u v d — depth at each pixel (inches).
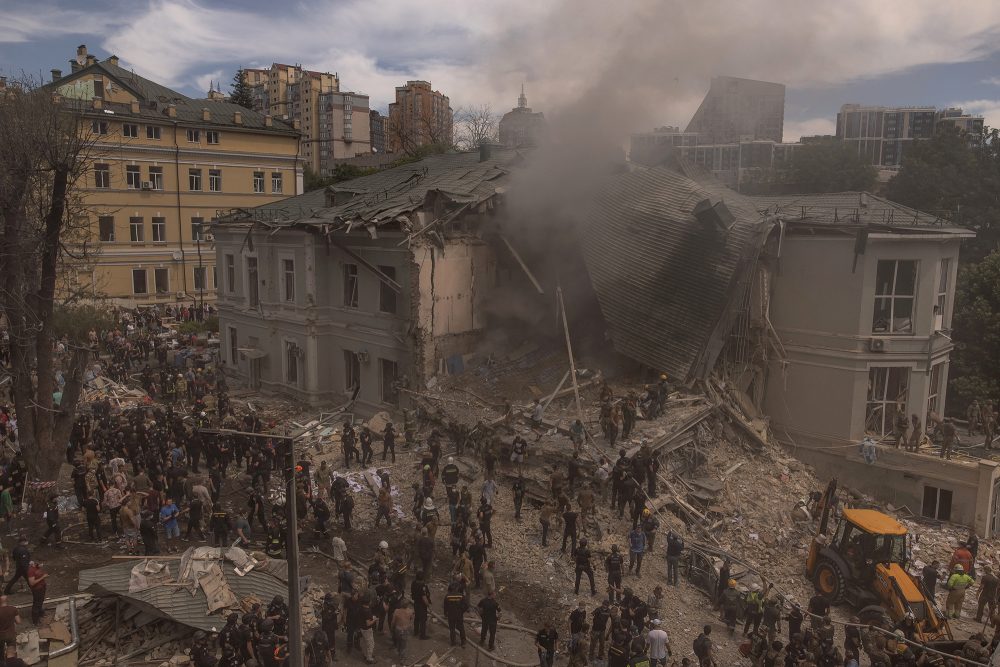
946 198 1750.7
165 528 850.8
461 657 663.8
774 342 1165.1
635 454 925.2
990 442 1123.3
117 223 2239.2
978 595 853.2
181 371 1633.9
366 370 1307.8
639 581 788.0
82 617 657.0
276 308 1454.2
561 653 674.8
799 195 1343.5
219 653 629.9
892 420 1123.3
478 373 1208.2
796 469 1101.1
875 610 708.7
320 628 649.6
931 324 1091.3
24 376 944.9
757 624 709.3
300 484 924.6
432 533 789.2
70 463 1077.1
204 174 2425.0
